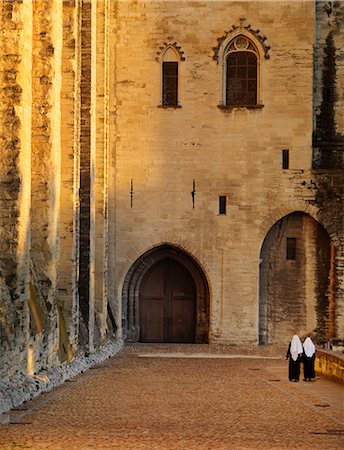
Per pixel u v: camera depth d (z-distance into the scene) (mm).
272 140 37781
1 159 22469
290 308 38594
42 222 25750
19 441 14484
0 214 22359
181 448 14172
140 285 39375
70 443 14359
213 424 17484
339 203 37719
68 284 28781
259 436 15906
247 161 37875
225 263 37906
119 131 37969
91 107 31828
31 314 23938
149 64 37938
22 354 22156
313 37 37781
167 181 38000
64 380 25141
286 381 26828
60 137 28703
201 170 37875
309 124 37781
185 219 37969
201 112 37875
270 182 37844
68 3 28938
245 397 22328
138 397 21766
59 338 27359
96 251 35406
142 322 39469
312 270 38469
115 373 27859
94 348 32500
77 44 29734
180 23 37938
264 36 37812
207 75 37906
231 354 35312
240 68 38125
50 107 26078
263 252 38562
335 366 27344
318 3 38906
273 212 37781
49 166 25938
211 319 38062
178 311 39562
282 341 38594
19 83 22641
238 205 37844
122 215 37969
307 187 37781
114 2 37906
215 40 37906
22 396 20250
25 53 22875
